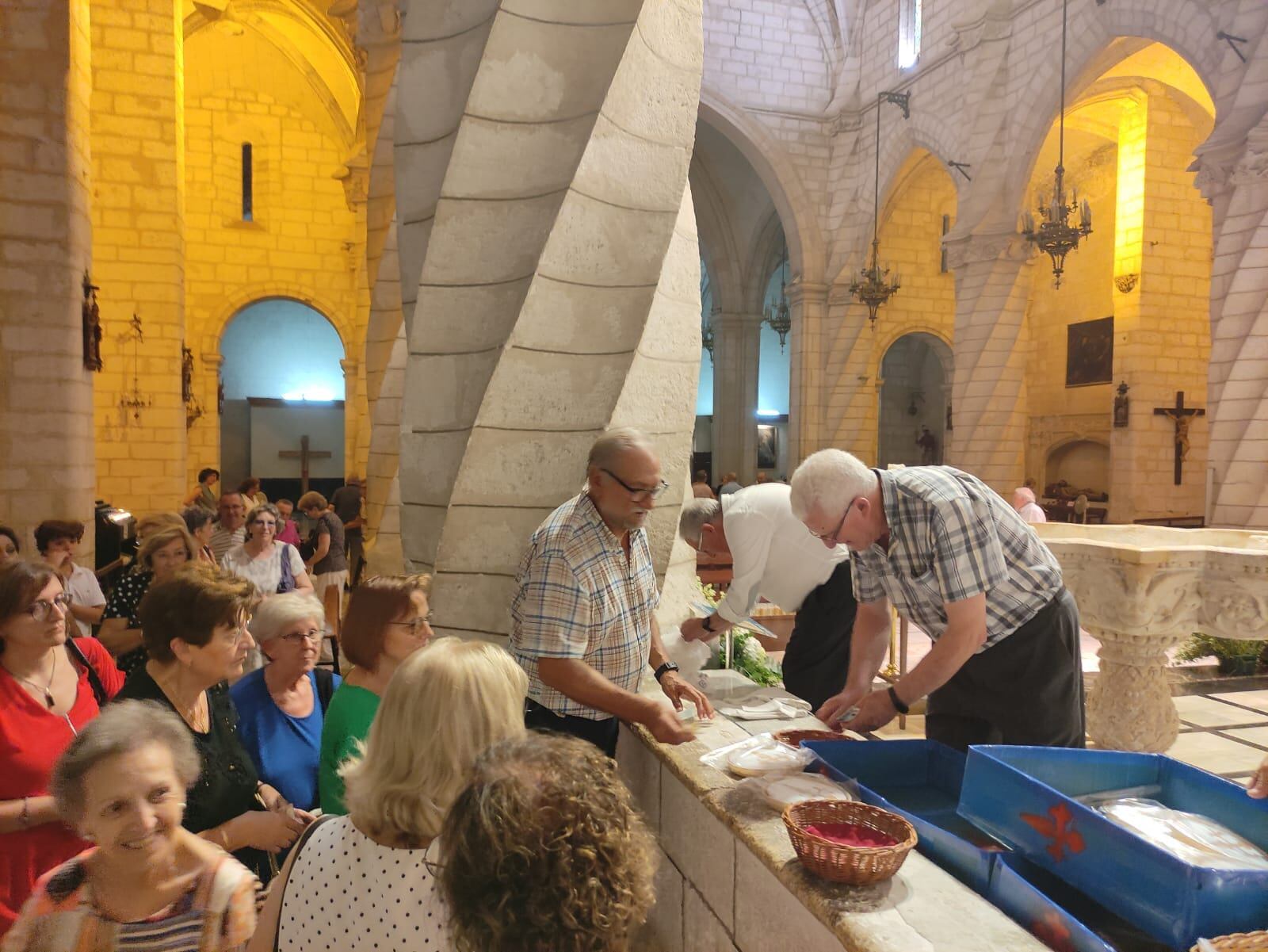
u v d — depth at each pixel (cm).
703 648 294
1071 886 133
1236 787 141
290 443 1844
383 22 515
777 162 1788
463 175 259
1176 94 1455
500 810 84
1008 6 1358
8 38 632
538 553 202
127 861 122
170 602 186
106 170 1013
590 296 257
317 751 230
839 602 322
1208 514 912
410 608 205
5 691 196
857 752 182
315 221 1752
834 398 1812
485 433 253
